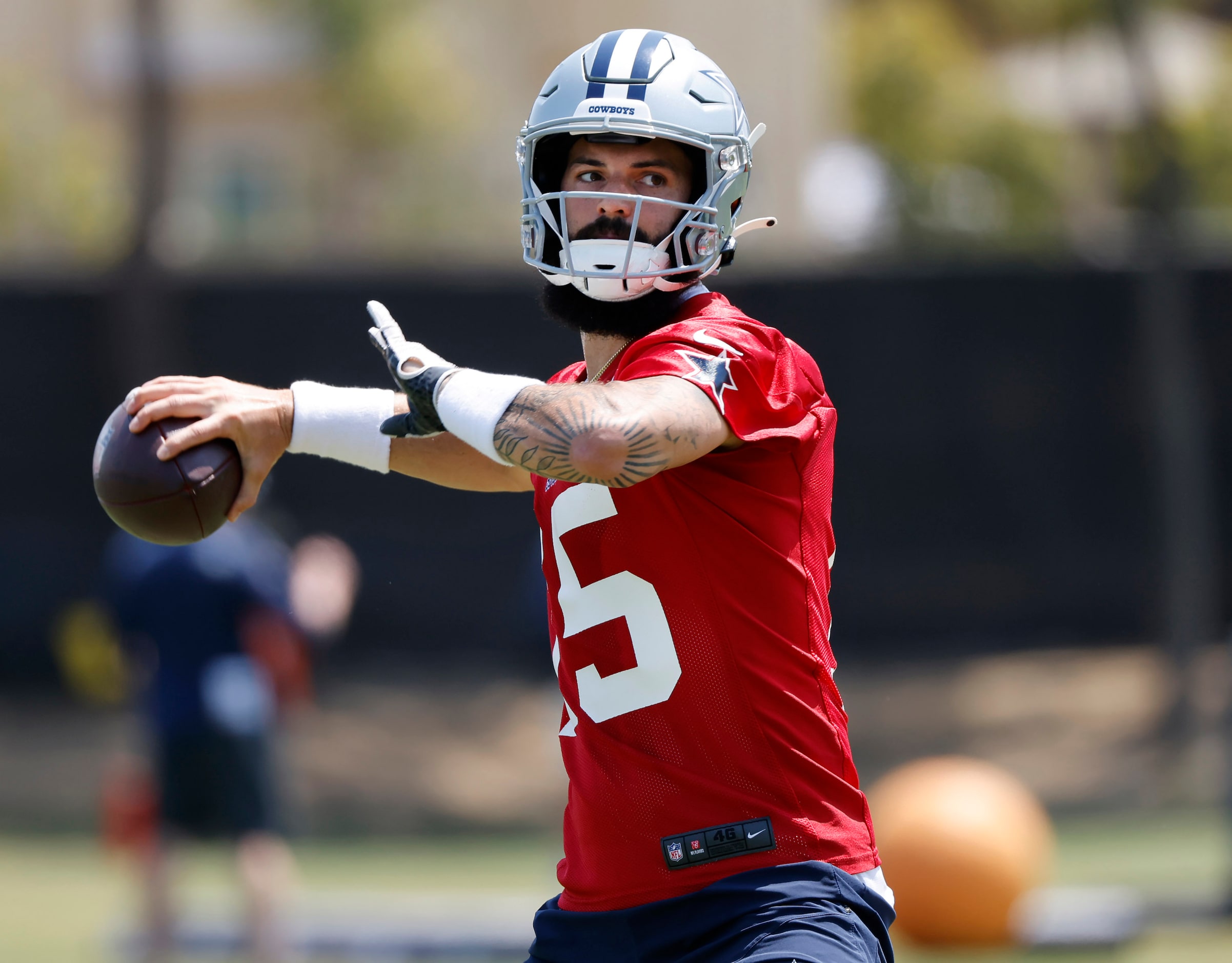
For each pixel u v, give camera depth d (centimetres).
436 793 4547
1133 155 5756
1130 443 5547
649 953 986
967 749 4878
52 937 2942
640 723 990
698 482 972
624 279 1023
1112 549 5569
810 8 6956
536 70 7606
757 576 981
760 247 6662
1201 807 4291
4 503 5412
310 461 5431
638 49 1016
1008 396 5544
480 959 2753
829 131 7106
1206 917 2883
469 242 7181
